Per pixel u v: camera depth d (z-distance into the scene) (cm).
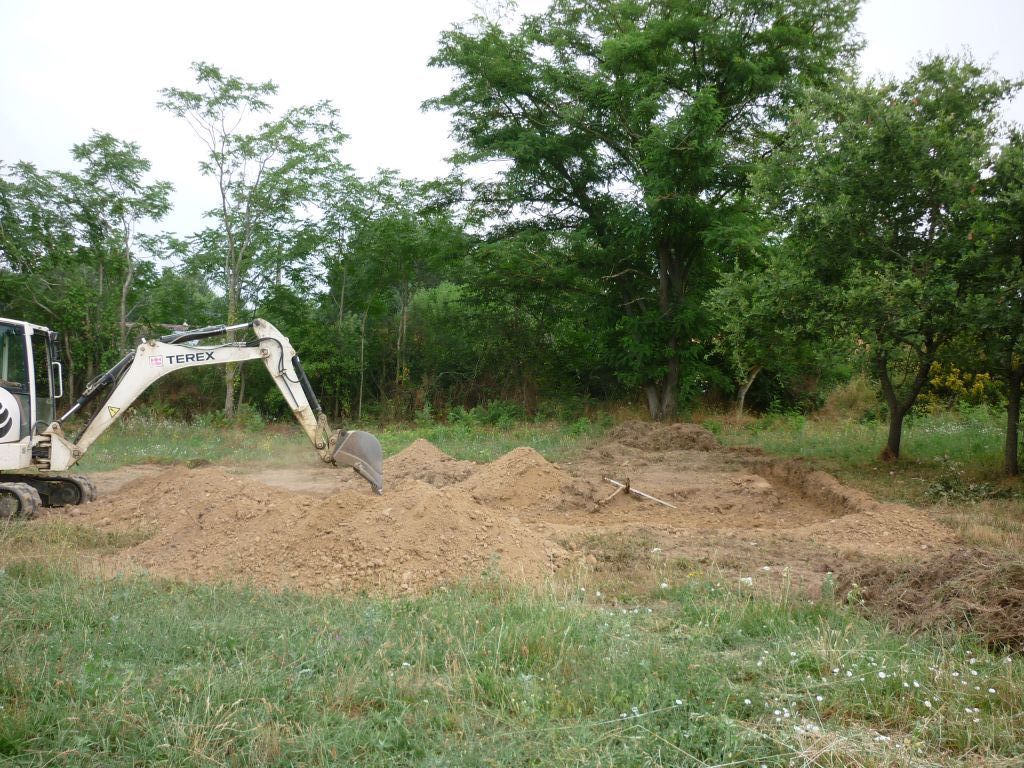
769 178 1391
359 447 942
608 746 374
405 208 2812
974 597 567
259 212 2581
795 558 800
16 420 983
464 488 1170
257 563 727
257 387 2881
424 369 3027
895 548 849
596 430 2130
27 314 2575
